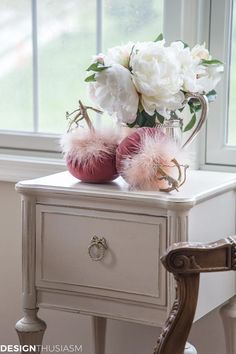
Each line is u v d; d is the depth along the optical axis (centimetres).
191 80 191
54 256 196
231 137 234
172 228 179
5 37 262
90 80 192
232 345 212
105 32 245
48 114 257
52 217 195
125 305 189
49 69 256
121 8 241
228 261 138
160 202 180
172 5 229
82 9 247
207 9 230
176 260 136
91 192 188
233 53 230
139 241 185
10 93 263
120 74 186
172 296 181
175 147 188
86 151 195
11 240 258
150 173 186
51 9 253
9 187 256
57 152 255
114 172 197
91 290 192
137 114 194
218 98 232
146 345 245
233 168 233
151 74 185
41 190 194
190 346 192
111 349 250
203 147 236
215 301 201
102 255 189
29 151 260
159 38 205
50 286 198
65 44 252
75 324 254
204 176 213
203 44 221
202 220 191
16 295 260
